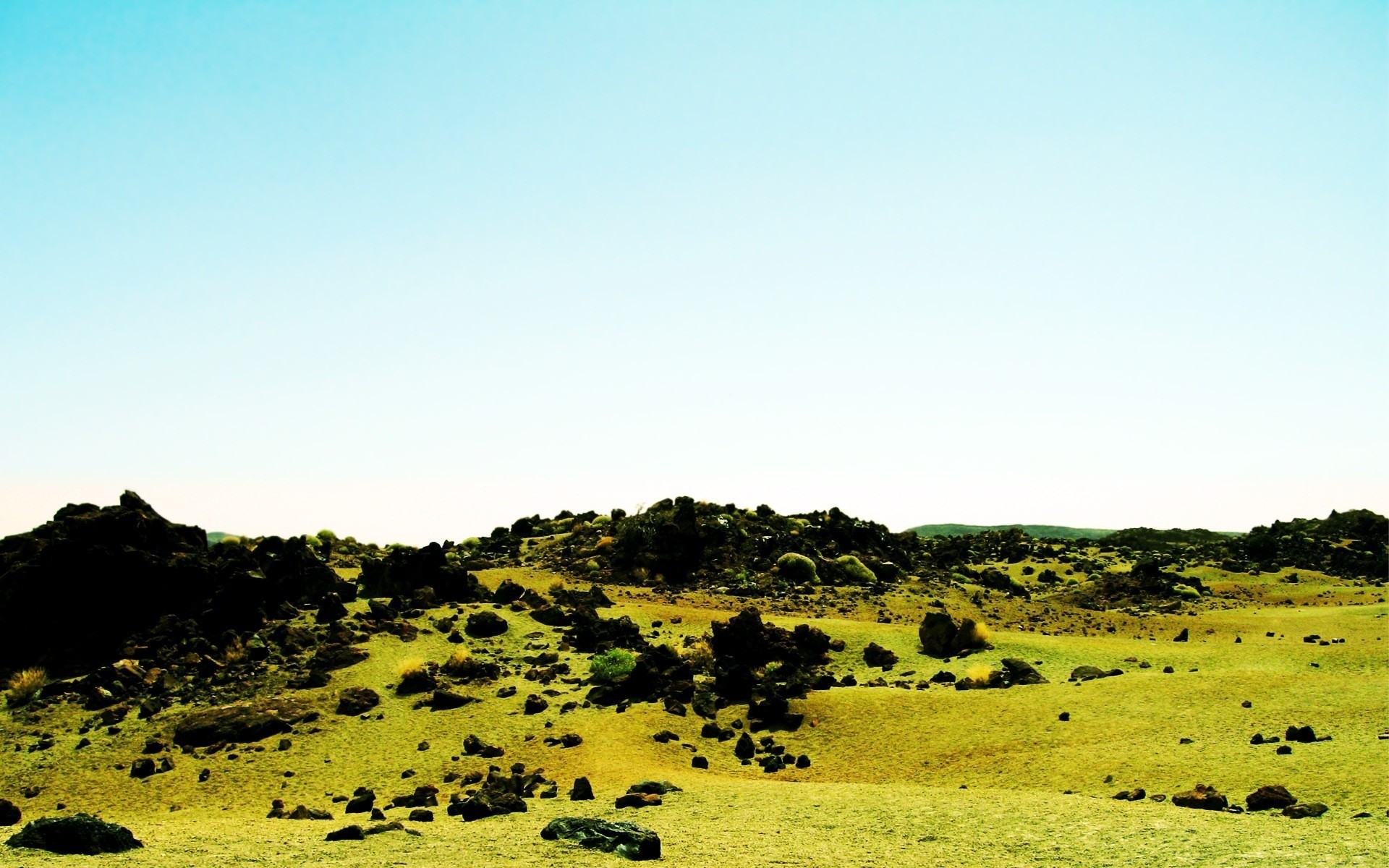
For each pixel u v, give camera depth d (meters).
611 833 19.80
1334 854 16.92
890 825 21.92
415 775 31.64
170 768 32.69
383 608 51.22
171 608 46.69
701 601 64.00
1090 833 19.80
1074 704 34.56
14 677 41.34
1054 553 97.38
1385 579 79.88
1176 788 24.44
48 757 34.22
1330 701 30.58
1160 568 84.00
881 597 69.69
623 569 73.69
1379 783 22.08
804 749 34.38
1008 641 49.47
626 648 48.44
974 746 31.70
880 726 35.47
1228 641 51.12
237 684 41.06
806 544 79.50
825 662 47.03
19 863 17.42
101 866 17.78
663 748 34.44
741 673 41.25
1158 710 32.41
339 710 38.56
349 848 20.22
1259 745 27.23
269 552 53.50
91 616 44.91
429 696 40.56
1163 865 17.11
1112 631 59.34
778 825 22.33
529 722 37.28
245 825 24.70
